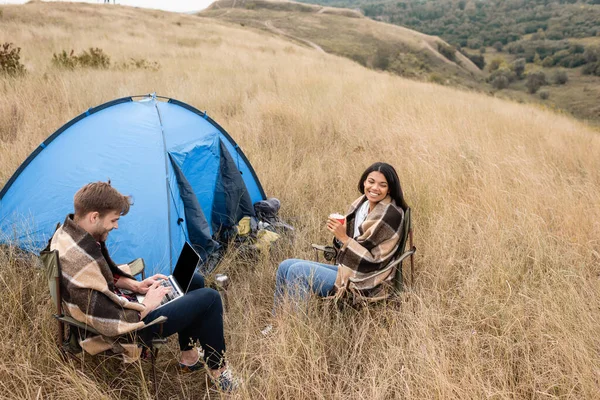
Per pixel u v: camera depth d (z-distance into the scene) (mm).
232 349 2941
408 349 2719
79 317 2178
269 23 97688
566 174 6105
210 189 4570
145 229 3639
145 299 2400
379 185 2975
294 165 6621
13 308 2865
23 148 5551
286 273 3303
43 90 8688
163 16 40875
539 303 3023
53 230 3662
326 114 8727
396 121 8164
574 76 116500
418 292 3301
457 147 6371
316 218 4859
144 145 4020
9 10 28609
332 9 116000
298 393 2441
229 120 8062
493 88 106062
